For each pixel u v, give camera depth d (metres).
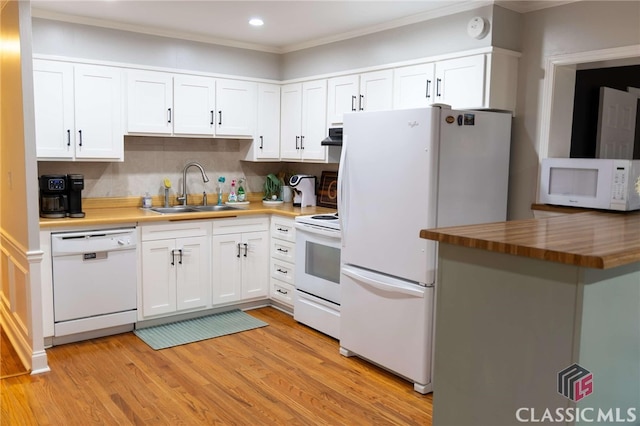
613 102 3.90
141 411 2.78
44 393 2.96
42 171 4.07
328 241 3.85
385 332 3.27
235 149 5.11
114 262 3.81
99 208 4.36
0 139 3.85
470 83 3.37
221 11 3.72
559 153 3.42
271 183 5.27
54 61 3.78
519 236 2.01
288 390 3.07
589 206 3.02
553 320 1.75
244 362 3.46
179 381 3.15
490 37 3.25
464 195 3.15
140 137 4.52
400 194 3.12
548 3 3.26
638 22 2.89
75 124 3.90
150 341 3.79
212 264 4.32
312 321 4.07
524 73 3.44
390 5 3.48
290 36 4.45
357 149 3.40
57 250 3.55
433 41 3.62
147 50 4.23
